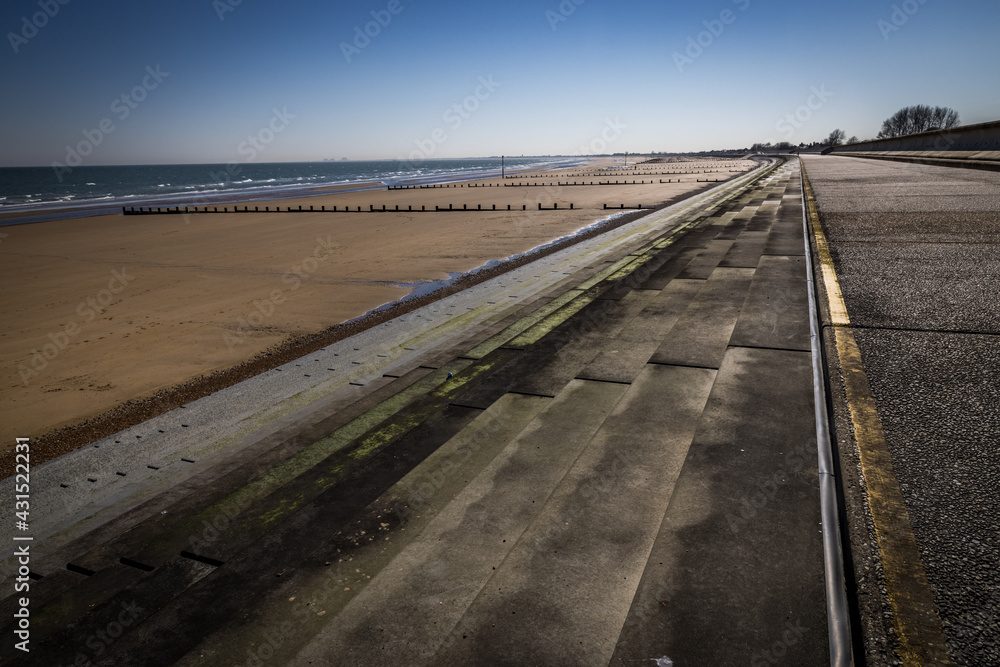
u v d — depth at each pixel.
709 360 4.23
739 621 1.76
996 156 21.64
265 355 8.48
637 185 55.28
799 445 2.83
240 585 2.21
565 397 3.88
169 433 4.66
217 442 4.36
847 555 1.96
